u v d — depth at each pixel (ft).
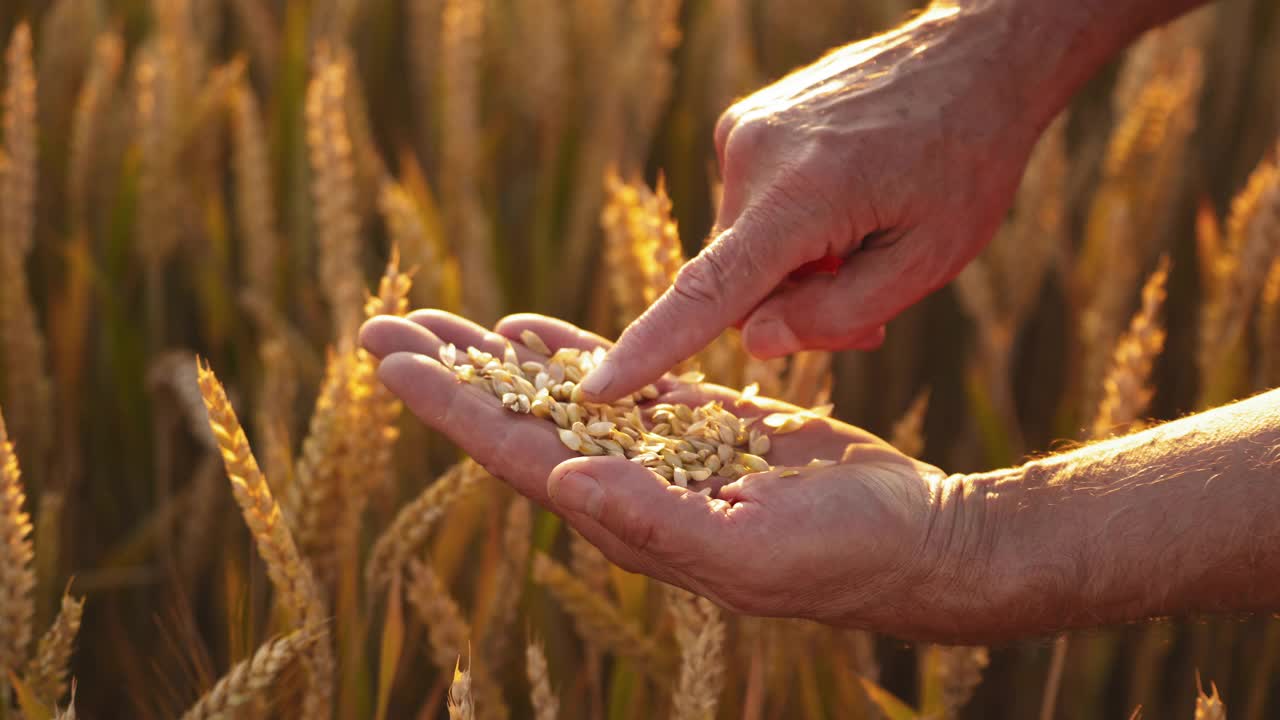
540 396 2.19
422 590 2.20
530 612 2.41
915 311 3.27
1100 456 2.09
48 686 2.11
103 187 3.13
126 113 3.15
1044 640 2.16
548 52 3.34
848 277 2.33
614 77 3.32
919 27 2.38
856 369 3.07
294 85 3.15
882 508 2.07
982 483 2.11
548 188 3.18
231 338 3.08
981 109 2.33
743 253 2.21
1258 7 4.12
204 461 2.64
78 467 2.88
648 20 3.30
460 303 2.77
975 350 3.20
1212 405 2.60
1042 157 2.93
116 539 2.91
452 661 2.22
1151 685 2.64
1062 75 2.39
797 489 2.07
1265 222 2.58
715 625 2.14
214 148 3.20
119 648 2.65
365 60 3.82
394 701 2.48
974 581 2.07
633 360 2.17
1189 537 2.00
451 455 2.73
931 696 2.28
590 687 2.49
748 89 3.45
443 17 3.44
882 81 2.32
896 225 2.31
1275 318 2.62
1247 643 2.68
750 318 2.32
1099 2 2.38
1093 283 2.96
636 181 2.61
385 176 3.14
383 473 2.28
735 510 2.05
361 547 2.45
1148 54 3.06
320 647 2.14
